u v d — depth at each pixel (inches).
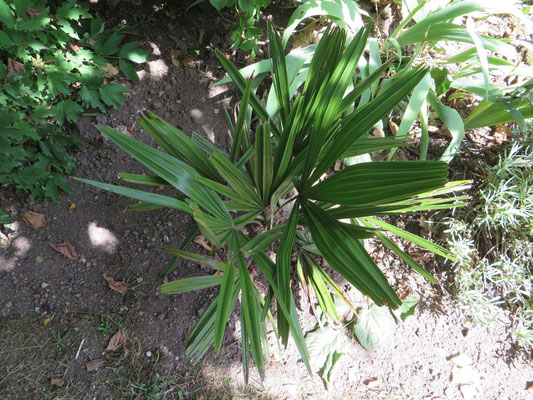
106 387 38.4
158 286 43.6
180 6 53.7
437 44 57.9
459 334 48.5
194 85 52.1
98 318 40.8
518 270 46.5
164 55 52.1
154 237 45.4
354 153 34.2
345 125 28.5
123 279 43.0
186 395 40.3
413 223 52.2
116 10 51.4
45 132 41.7
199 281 32.8
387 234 51.4
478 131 56.4
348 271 27.7
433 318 48.8
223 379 42.0
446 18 45.6
